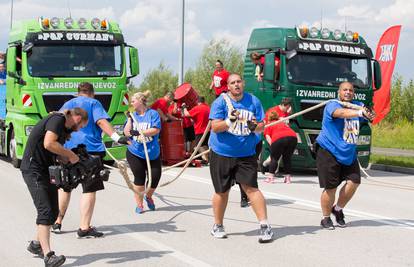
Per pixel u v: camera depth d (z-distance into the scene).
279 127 13.66
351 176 8.63
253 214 9.88
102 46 15.85
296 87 15.06
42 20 15.75
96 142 8.43
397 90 34.62
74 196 11.52
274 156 13.80
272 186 13.35
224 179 7.99
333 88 15.27
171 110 17.66
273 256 7.18
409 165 17.78
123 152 15.58
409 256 7.24
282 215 9.82
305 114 15.15
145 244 7.79
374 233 8.52
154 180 9.98
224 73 18.91
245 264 6.81
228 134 7.85
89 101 8.35
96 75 15.60
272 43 15.67
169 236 8.27
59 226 8.45
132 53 16.02
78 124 6.79
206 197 11.68
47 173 6.80
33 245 7.12
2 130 17.91
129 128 9.91
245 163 7.89
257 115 7.93
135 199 10.43
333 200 8.73
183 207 10.55
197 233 8.45
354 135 8.48
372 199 11.74
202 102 17.52
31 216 9.58
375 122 19.84
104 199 11.30
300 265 6.79
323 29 15.68
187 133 17.84
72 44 15.66
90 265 6.80
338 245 7.76
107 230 8.66
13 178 14.10
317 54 15.41
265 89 15.66
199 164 17.30
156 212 10.07
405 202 11.41
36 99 15.28
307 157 15.18
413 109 34.34
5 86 17.58
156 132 9.77
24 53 15.35
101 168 7.02
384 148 25.23
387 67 19.45
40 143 6.73
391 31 19.41
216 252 7.37
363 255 7.26
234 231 8.59
